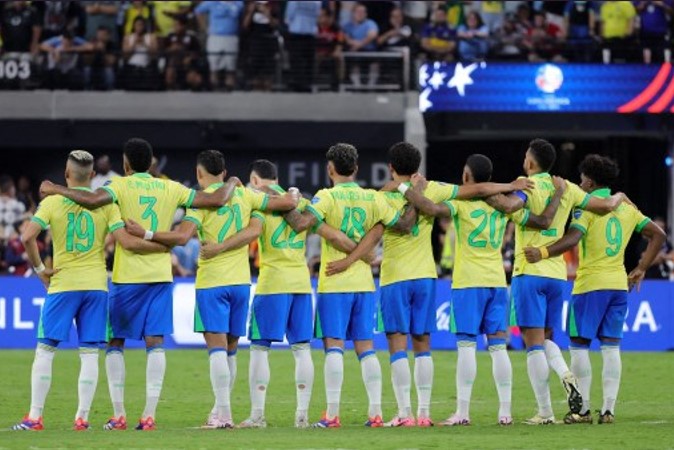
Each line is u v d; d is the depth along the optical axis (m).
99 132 63.88
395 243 30.98
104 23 63.75
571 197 31.38
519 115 63.44
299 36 63.34
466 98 62.56
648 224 31.95
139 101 63.03
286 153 64.94
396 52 63.34
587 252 31.58
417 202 30.52
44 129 63.62
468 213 30.84
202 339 52.50
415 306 30.97
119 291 29.80
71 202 29.45
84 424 29.77
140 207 29.73
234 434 28.17
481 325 31.33
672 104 62.66
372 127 63.97
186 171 64.56
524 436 27.69
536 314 31.25
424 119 63.75
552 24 64.12
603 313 31.45
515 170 68.69
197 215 30.12
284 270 30.72
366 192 30.80
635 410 34.97
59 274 29.50
